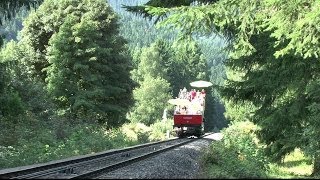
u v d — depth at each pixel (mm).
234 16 12547
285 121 16156
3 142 18094
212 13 12234
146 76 111625
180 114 38125
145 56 116438
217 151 15539
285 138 16438
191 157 17531
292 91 15914
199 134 38188
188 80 122188
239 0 12367
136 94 97000
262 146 19031
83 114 32062
